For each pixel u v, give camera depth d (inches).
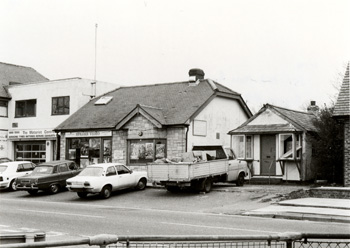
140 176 1042.1
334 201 804.6
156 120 1136.2
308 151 1062.4
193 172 914.7
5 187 1119.6
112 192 1029.2
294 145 1048.2
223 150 1039.0
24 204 876.0
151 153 1160.2
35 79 1808.6
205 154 1010.1
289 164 1063.0
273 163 1090.1
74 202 922.7
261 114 1111.6
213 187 1024.2
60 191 1075.9
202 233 532.4
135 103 1315.2
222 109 1272.1
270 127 1083.3
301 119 1115.9
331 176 1059.9
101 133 1253.7
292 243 246.7
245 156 1115.9
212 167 963.3
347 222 637.9
